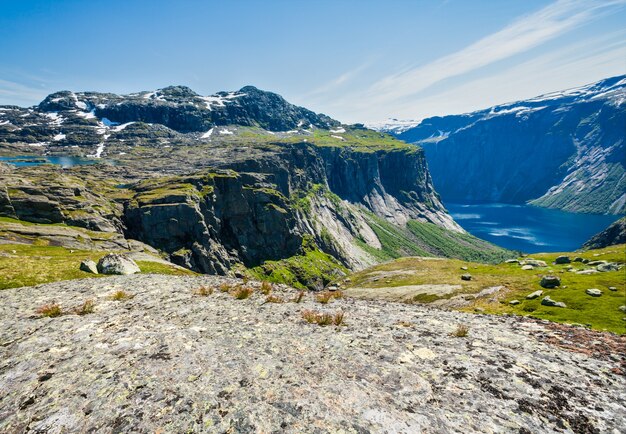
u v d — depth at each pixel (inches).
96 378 443.2
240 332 615.8
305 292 1068.5
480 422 368.5
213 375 450.6
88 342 563.5
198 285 1098.1
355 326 671.8
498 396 418.0
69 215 6314.0
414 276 4471.0
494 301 2829.7
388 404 397.1
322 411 378.0
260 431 343.3
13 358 509.0
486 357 524.4
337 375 460.4
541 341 604.7
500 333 645.9
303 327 656.4
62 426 354.3
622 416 381.1
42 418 367.9
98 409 378.9
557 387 438.6
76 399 398.9
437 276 4274.1
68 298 900.6
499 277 3730.3
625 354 548.4
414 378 454.6
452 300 3144.7
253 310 775.7
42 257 2236.7
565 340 611.5
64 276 1619.1
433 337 612.1
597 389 437.4
